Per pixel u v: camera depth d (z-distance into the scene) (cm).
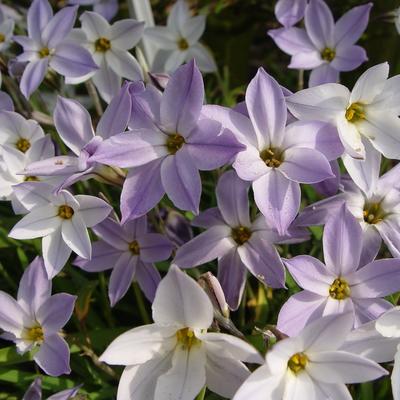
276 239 23
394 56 36
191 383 20
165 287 19
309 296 22
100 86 29
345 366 20
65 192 23
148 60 32
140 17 31
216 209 24
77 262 26
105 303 28
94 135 23
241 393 19
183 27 32
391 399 25
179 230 26
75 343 25
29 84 27
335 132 22
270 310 27
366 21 28
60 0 38
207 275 21
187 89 22
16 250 30
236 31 41
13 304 23
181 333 21
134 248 25
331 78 28
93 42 29
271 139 22
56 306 23
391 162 33
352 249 22
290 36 29
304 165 21
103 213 23
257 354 19
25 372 26
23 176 25
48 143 25
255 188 21
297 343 19
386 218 23
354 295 22
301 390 20
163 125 22
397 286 21
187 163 21
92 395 26
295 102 22
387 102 23
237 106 23
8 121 26
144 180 22
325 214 23
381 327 20
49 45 27
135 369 21
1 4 35
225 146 21
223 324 21
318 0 28
